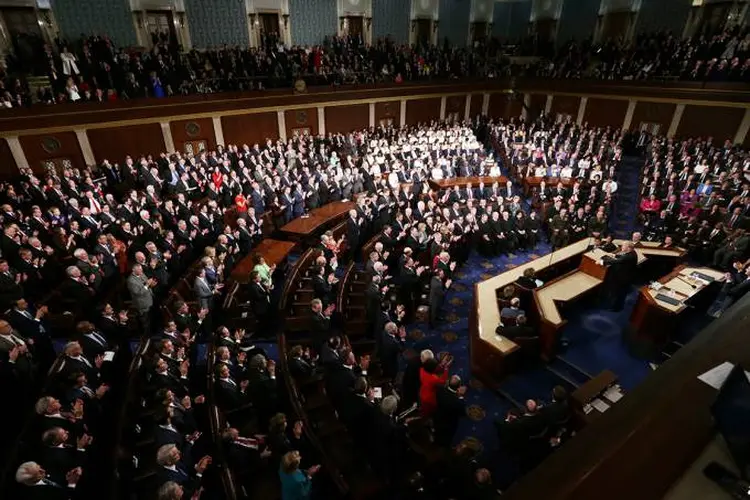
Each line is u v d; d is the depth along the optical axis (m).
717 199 14.33
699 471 1.17
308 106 22.28
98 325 9.09
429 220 12.93
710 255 12.85
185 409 6.40
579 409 6.69
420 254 12.19
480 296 9.36
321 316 8.24
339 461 6.21
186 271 10.95
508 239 14.08
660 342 9.20
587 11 28.17
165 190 14.97
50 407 5.56
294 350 7.24
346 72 23.36
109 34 19.98
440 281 10.03
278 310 10.19
